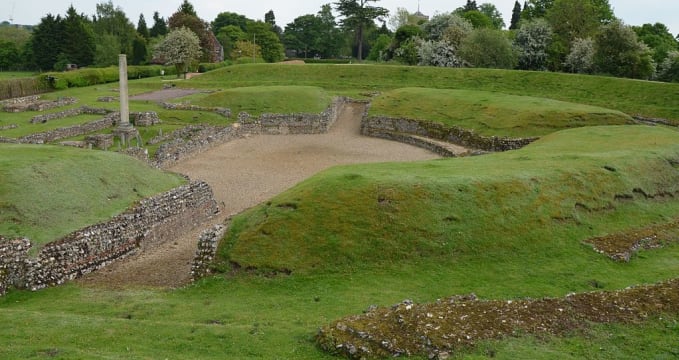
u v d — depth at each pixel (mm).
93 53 124000
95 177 32062
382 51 135000
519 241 26234
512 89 82750
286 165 49719
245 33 166625
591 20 104000
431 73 92562
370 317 16953
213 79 97500
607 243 26703
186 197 33281
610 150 40031
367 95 85875
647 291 18734
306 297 22016
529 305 17625
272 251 25203
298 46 170250
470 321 16484
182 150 49469
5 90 74625
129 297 22500
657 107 67938
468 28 112750
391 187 28203
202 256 25219
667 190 34531
